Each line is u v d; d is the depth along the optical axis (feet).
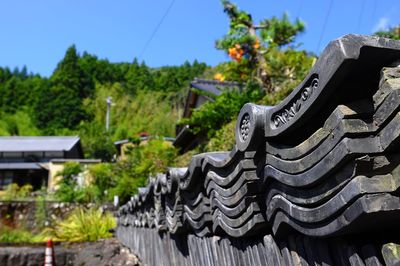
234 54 31.42
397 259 3.22
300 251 4.68
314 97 3.41
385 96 3.08
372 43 2.99
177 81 198.59
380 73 3.18
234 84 47.19
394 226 3.61
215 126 30.40
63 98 162.91
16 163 84.02
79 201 51.93
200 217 8.00
